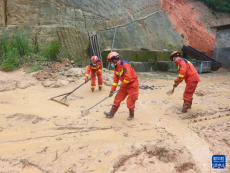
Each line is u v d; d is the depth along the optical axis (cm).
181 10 2133
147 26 1686
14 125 436
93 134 400
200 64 1380
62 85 805
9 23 1123
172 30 1892
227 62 1694
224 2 2497
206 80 1098
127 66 427
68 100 646
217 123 456
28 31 1129
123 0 1645
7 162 299
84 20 1329
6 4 1123
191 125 452
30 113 510
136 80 456
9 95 673
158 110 554
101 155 318
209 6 2438
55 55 1121
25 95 683
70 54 1227
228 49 1680
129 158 314
